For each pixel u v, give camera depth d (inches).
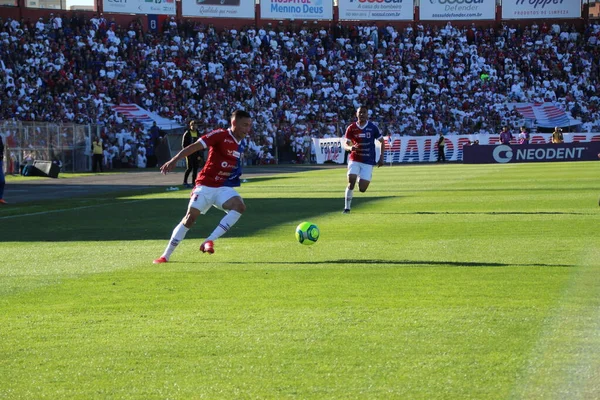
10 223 624.4
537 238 455.2
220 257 408.5
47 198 920.9
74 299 304.3
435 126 2301.9
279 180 1211.9
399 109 2352.4
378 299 290.8
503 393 185.0
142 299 301.4
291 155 2203.5
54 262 403.9
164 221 616.4
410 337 235.0
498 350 218.5
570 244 426.6
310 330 246.4
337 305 281.7
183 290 317.7
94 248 460.1
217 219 619.2
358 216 616.7
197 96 2235.5
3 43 1978.3
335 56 2481.5
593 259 374.0
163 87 2187.5
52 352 229.1
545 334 233.8
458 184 995.9
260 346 229.8
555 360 208.2
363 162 659.4
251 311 275.6
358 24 2628.0
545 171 1272.1
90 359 221.1
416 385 191.9
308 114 2321.6
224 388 194.1
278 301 291.6
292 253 417.1
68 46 2122.3
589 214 582.6
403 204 719.1
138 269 374.0
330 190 930.7
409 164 1929.1
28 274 366.3
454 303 279.7
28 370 212.2
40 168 1434.5
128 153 1909.4
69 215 685.9
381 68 2468.0
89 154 1759.4
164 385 197.6
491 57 2513.5
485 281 320.8
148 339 240.7
